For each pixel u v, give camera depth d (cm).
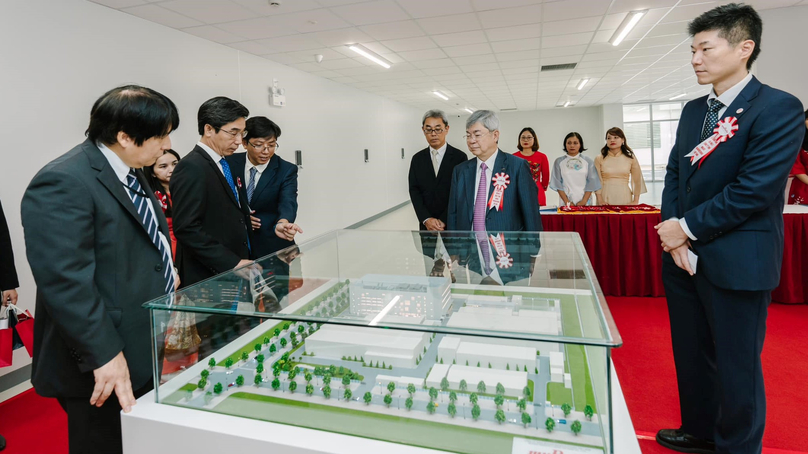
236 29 453
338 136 805
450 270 152
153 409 116
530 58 660
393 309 119
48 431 221
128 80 392
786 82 452
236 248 210
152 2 365
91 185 116
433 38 522
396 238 197
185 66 459
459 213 244
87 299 110
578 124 1497
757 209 133
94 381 121
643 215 389
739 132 138
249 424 108
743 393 146
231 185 220
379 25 462
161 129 121
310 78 705
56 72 330
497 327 105
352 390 113
